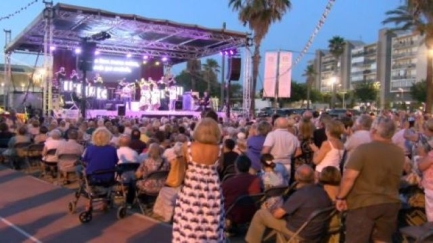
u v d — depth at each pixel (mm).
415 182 5480
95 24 20438
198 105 25359
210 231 3826
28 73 35562
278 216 4395
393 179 3777
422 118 11547
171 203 6297
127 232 5770
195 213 3816
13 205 7016
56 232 5727
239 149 7504
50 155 9398
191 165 3871
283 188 5469
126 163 7133
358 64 125125
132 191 7219
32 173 10203
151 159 6887
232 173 6320
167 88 25703
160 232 5773
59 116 20703
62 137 10125
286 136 6617
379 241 3822
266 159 6035
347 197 3840
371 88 92562
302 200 4254
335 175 4449
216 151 3898
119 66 27094
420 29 28438
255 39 25797
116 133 10406
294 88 78938
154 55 26750
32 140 11367
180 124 11578
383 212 3721
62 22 20047
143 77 28391
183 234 3838
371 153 3734
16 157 10539
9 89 26766
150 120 14047
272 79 26422
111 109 24094
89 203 6223
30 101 26328
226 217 5441
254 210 5434
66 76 25297
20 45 24844
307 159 7469
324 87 135625
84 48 16484
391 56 111625
